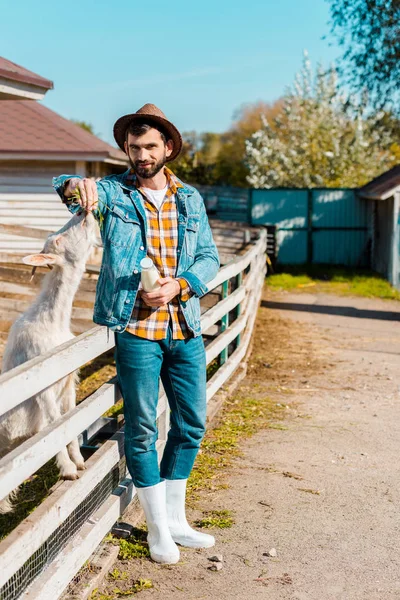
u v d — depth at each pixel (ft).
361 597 11.47
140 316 11.38
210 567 12.26
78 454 12.37
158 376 11.74
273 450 18.79
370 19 67.15
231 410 22.39
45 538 9.89
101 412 12.04
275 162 94.89
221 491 15.87
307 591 11.62
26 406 12.93
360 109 72.02
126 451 12.12
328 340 35.81
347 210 74.49
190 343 11.90
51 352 10.09
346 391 25.59
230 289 27.76
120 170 67.46
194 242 11.69
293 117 98.37
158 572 12.03
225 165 155.74
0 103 59.47
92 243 13.19
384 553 13.07
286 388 25.68
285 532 13.85
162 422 15.44
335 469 17.51
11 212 56.24
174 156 11.64
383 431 20.84
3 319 29.22
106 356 30.68
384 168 98.07
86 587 11.00
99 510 12.33
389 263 62.13
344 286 60.90
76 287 13.17
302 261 75.25
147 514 12.34
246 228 57.26
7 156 54.60
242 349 27.48
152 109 11.19
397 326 41.39
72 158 54.75
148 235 11.35
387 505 15.34
